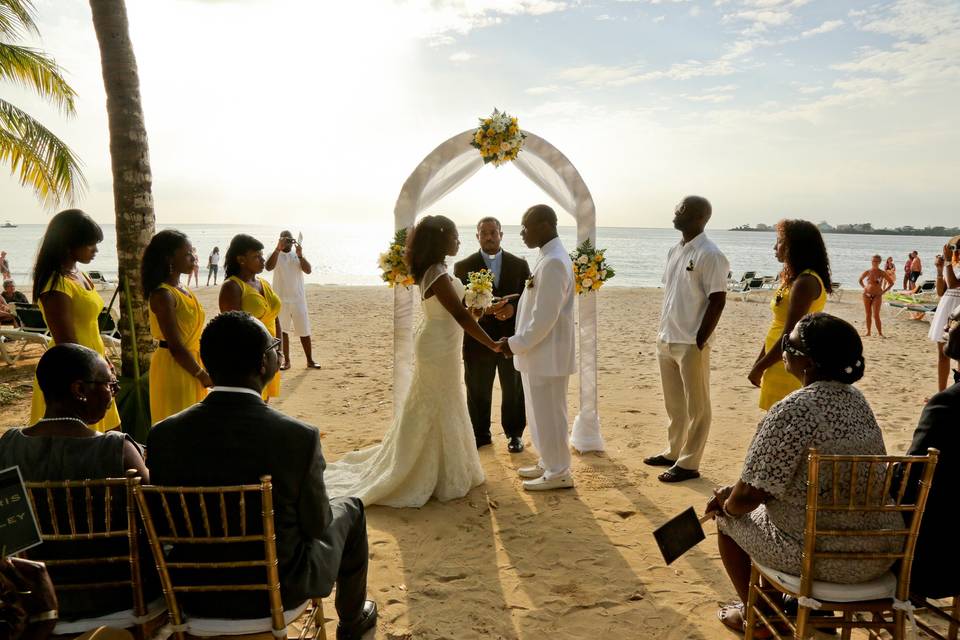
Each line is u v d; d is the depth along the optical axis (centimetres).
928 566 260
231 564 227
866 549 250
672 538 283
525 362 489
